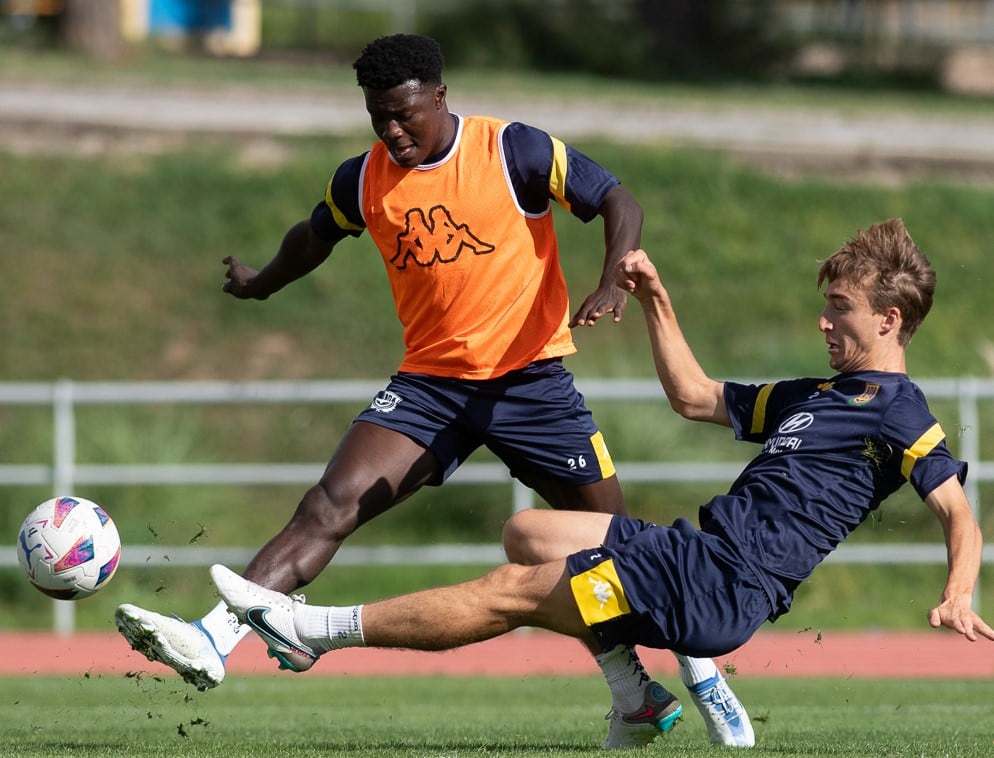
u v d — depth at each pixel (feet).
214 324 201.36
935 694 94.07
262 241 214.90
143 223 217.97
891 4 404.98
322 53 354.33
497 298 61.62
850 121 278.67
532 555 55.06
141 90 270.26
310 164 230.68
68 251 211.41
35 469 140.05
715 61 342.85
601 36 334.44
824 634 134.41
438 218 61.26
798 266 212.84
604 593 51.34
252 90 275.59
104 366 192.44
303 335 200.44
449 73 313.94
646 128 258.16
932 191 229.86
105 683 102.83
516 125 62.23
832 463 53.01
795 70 350.84
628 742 59.11
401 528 157.58
